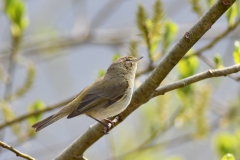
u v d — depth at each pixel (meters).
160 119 10.95
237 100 12.69
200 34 7.62
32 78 11.14
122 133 13.32
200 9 10.34
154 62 10.42
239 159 11.34
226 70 8.48
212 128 12.57
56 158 9.30
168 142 11.76
